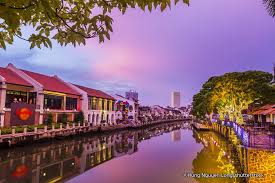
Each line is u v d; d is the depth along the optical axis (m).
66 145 40.16
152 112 138.12
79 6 2.98
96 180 20.61
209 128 68.62
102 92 81.12
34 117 39.44
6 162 25.55
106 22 2.75
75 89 58.81
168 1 2.55
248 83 35.50
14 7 2.13
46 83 48.75
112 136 59.56
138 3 2.61
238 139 23.89
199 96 69.00
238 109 38.00
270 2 7.18
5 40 3.05
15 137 31.94
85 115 57.78
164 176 21.89
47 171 23.14
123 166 26.23
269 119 35.97
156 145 44.44
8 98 38.06
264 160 14.08
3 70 42.16
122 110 85.94
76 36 2.91
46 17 2.83
